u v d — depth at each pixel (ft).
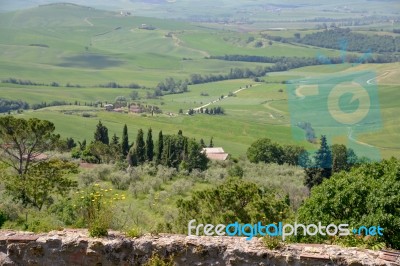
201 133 458.50
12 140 134.82
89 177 164.04
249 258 34.30
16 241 35.91
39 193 111.45
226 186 61.57
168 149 250.78
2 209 79.82
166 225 60.64
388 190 49.03
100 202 53.42
